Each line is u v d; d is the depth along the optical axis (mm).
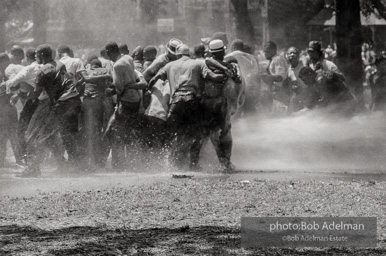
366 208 14930
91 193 17234
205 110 22094
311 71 26141
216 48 22219
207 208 15133
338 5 37281
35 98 22062
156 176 20766
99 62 23516
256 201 15836
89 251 11570
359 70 37156
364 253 11406
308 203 15539
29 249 11703
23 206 15617
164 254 11328
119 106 22891
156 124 22703
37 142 21719
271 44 27375
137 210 15039
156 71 23031
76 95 22562
